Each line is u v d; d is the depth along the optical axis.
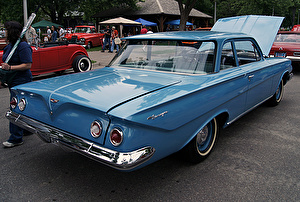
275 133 4.19
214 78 3.01
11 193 2.61
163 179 2.87
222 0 46.62
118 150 2.08
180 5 19.22
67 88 2.63
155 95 2.40
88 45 20.91
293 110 5.39
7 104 5.89
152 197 2.55
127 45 3.71
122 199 2.52
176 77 2.98
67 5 28.39
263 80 4.23
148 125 2.16
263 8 36.81
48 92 2.59
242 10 38.44
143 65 3.38
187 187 2.72
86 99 2.31
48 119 2.61
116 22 20.84
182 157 3.07
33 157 3.38
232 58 3.56
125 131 2.07
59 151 3.56
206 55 3.16
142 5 29.08
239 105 3.60
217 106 3.00
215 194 2.60
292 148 3.65
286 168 3.10
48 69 8.49
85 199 2.52
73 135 2.37
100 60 12.94
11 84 3.51
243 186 2.74
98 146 2.17
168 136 2.42
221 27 6.67
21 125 2.84
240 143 3.82
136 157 2.08
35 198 2.54
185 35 3.38
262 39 5.79
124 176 2.94
